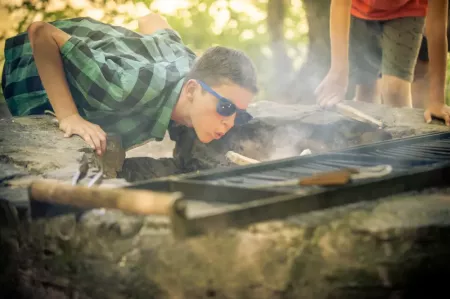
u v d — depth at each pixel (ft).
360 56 14.20
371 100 14.90
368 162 7.82
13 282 6.69
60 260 6.16
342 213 5.78
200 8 21.97
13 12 20.22
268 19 18.17
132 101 9.14
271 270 5.49
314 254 5.50
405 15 12.94
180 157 11.21
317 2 15.97
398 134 10.92
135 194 5.24
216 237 5.49
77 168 7.68
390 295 5.72
